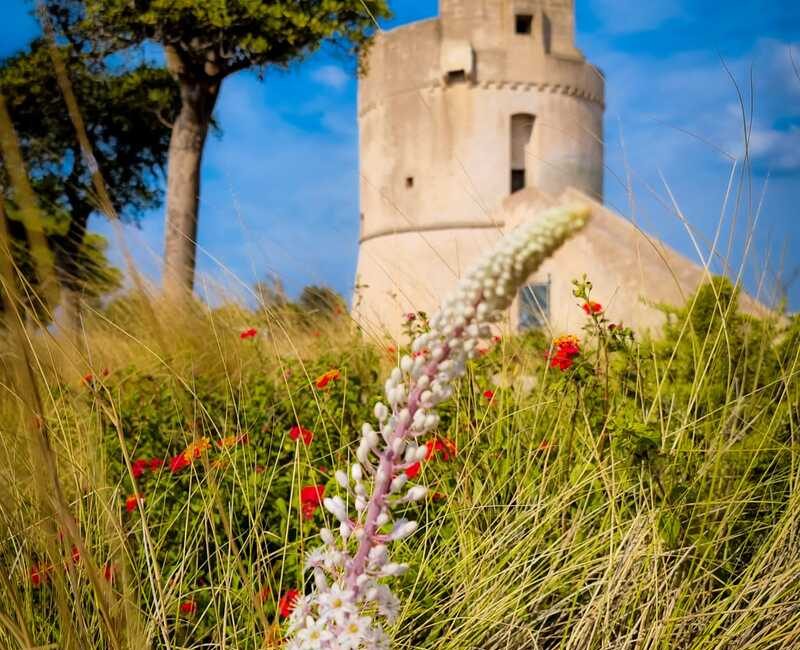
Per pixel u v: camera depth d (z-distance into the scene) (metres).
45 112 22.14
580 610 3.14
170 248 14.66
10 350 1.92
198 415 4.35
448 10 29.14
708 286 4.47
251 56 19.08
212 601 2.95
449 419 4.45
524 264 1.45
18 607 2.13
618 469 3.53
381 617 2.70
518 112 29.20
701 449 3.68
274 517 3.74
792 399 4.13
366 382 5.52
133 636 2.00
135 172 25.98
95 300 5.61
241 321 6.21
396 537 1.75
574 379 4.14
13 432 2.49
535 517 3.35
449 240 28.08
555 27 30.36
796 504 3.42
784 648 2.88
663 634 2.84
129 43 18.98
